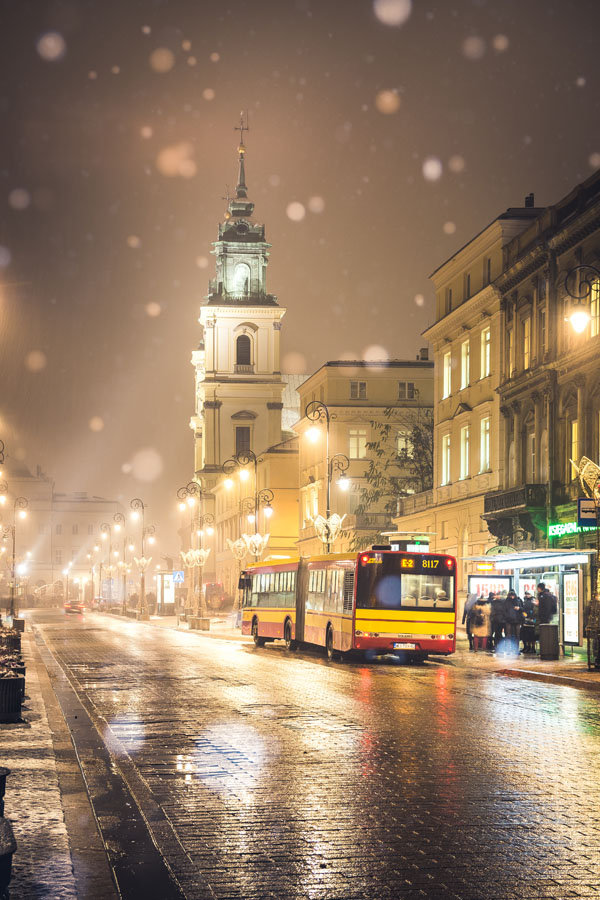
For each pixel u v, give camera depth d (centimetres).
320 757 1384
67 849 853
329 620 3581
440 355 5944
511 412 4816
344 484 5712
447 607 3297
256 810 1055
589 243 4081
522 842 916
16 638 3444
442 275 5916
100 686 2511
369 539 7000
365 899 754
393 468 8094
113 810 1060
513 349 4822
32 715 1842
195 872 827
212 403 12519
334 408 8150
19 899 714
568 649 3888
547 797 1112
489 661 3256
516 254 4809
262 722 1758
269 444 12531
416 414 8150
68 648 4425
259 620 4581
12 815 985
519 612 3681
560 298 4331
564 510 4147
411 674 2848
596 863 846
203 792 1151
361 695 2227
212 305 12544
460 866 838
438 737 1570
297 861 859
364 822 998
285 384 12581
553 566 3847
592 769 1288
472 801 1092
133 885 793
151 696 2239
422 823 991
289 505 9919
